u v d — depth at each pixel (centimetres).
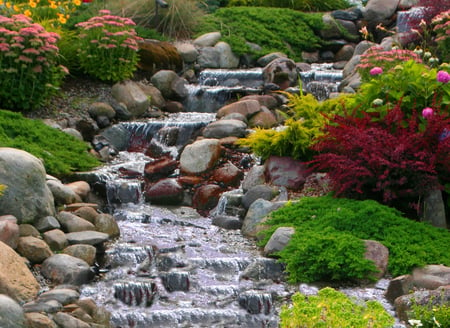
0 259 649
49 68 1120
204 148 986
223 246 805
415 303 618
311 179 909
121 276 726
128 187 948
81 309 634
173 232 851
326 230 747
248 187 923
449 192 801
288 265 720
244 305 669
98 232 793
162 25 1507
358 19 1627
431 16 1389
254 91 1266
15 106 1113
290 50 1533
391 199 797
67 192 865
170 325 646
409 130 836
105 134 1116
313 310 566
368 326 565
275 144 923
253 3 1762
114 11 1498
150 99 1241
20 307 594
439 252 711
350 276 702
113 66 1232
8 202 759
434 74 861
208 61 1428
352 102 903
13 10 1336
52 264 704
